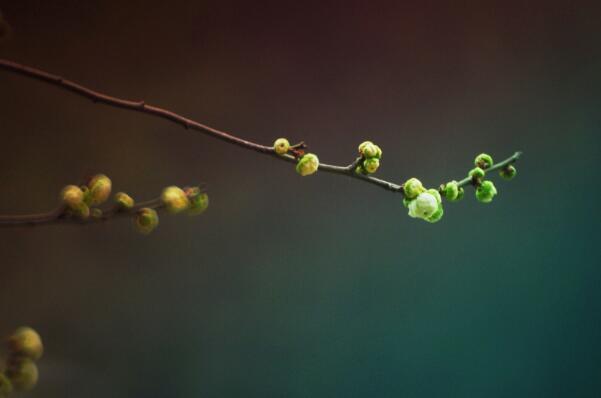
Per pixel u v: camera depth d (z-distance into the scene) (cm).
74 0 203
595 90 211
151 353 210
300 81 211
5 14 198
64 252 207
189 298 212
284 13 210
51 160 205
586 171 213
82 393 204
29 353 76
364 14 211
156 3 206
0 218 80
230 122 209
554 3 210
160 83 207
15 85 202
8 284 203
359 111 211
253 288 214
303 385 214
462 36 211
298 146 86
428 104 212
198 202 82
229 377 213
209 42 209
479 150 212
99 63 204
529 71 211
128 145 208
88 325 207
